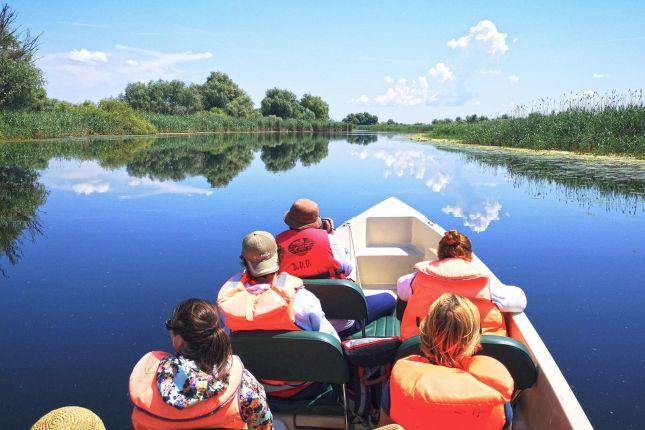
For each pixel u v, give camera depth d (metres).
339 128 74.31
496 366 1.71
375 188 10.90
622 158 14.28
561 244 5.95
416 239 4.85
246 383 1.65
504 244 6.00
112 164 15.77
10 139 26.53
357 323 3.23
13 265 5.39
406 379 1.69
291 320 2.08
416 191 10.27
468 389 1.59
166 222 7.46
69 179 12.20
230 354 1.62
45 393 2.96
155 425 1.51
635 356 3.32
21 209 8.52
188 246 6.10
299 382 2.37
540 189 9.88
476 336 1.72
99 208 8.61
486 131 24.11
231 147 26.00
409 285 2.54
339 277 2.89
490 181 11.26
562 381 2.05
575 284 4.63
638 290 4.45
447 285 2.29
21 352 3.45
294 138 43.44
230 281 2.25
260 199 9.52
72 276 5.00
